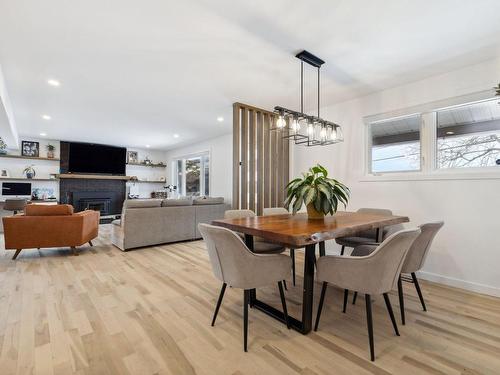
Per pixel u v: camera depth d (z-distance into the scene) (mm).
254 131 3973
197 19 1967
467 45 2305
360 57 2512
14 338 1700
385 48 2355
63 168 6797
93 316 2006
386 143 3434
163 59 2578
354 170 3623
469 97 2674
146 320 1955
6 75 2926
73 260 3559
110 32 2133
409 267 1957
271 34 2150
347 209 3676
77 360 1490
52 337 1716
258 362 1488
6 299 2297
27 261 3488
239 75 2934
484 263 2549
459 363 1481
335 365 1464
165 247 4379
